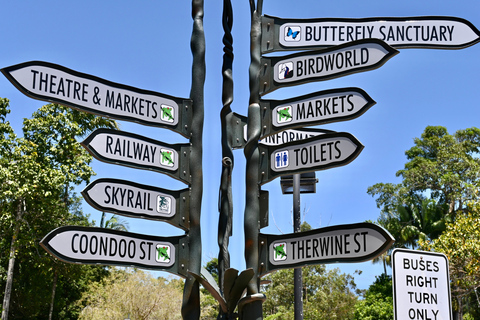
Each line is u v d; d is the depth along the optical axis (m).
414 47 5.11
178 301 31.48
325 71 4.87
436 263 4.38
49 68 4.70
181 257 4.67
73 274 32.56
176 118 4.98
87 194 4.41
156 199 4.71
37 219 27.53
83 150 28.11
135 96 4.94
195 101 4.98
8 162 25.73
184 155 4.89
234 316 4.55
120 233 4.54
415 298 4.25
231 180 4.88
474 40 5.09
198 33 5.08
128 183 4.62
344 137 4.53
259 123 4.83
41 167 26.86
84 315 31.59
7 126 26.81
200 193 4.80
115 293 30.98
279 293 36.16
